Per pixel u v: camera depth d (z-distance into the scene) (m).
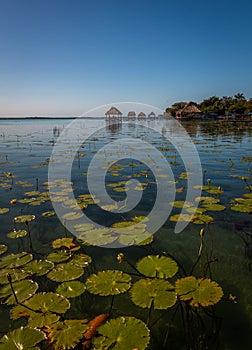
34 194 5.62
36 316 2.13
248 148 13.02
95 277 2.63
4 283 2.59
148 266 2.77
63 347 1.84
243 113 45.94
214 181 6.54
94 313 2.32
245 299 2.48
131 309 2.38
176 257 3.20
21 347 1.83
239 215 4.29
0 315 2.27
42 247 3.43
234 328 2.16
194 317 2.27
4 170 8.36
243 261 3.07
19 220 4.22
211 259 3.13
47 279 2.76
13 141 18.48
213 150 12.42
